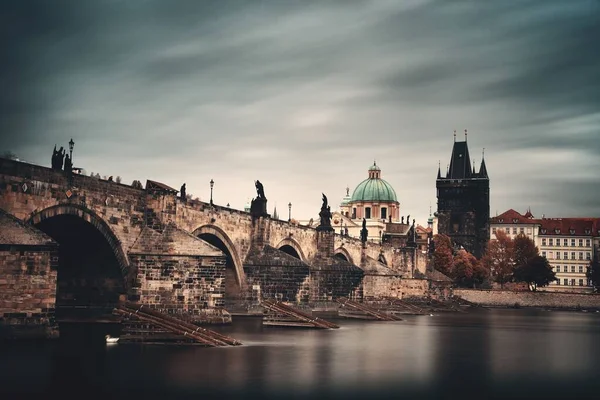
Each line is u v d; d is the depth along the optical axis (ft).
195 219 338.13
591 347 275.59
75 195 258.57
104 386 158.51
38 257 209.05
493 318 522.88
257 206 403.13
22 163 235.81
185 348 224.12
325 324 341.62
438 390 166.81
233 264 383.86
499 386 174.81
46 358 189.57
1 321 207.31
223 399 149.38
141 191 295.07
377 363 209.97
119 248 281.33
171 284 285.43
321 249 485.15
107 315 284.82
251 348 234.58
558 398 161.99
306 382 171.32
